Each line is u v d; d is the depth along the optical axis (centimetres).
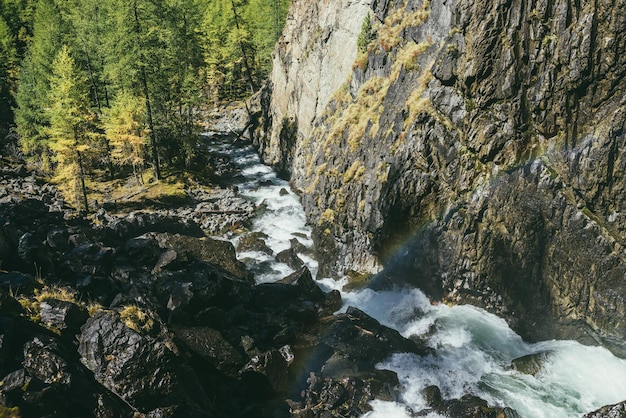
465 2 2491
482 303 2559
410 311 2650
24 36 8375
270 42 7575
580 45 2111
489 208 2452
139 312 1639
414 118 2784
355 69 3872
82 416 1294
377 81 3516
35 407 1203
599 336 2191
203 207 4412
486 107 2452
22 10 8862
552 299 2319
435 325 2448
